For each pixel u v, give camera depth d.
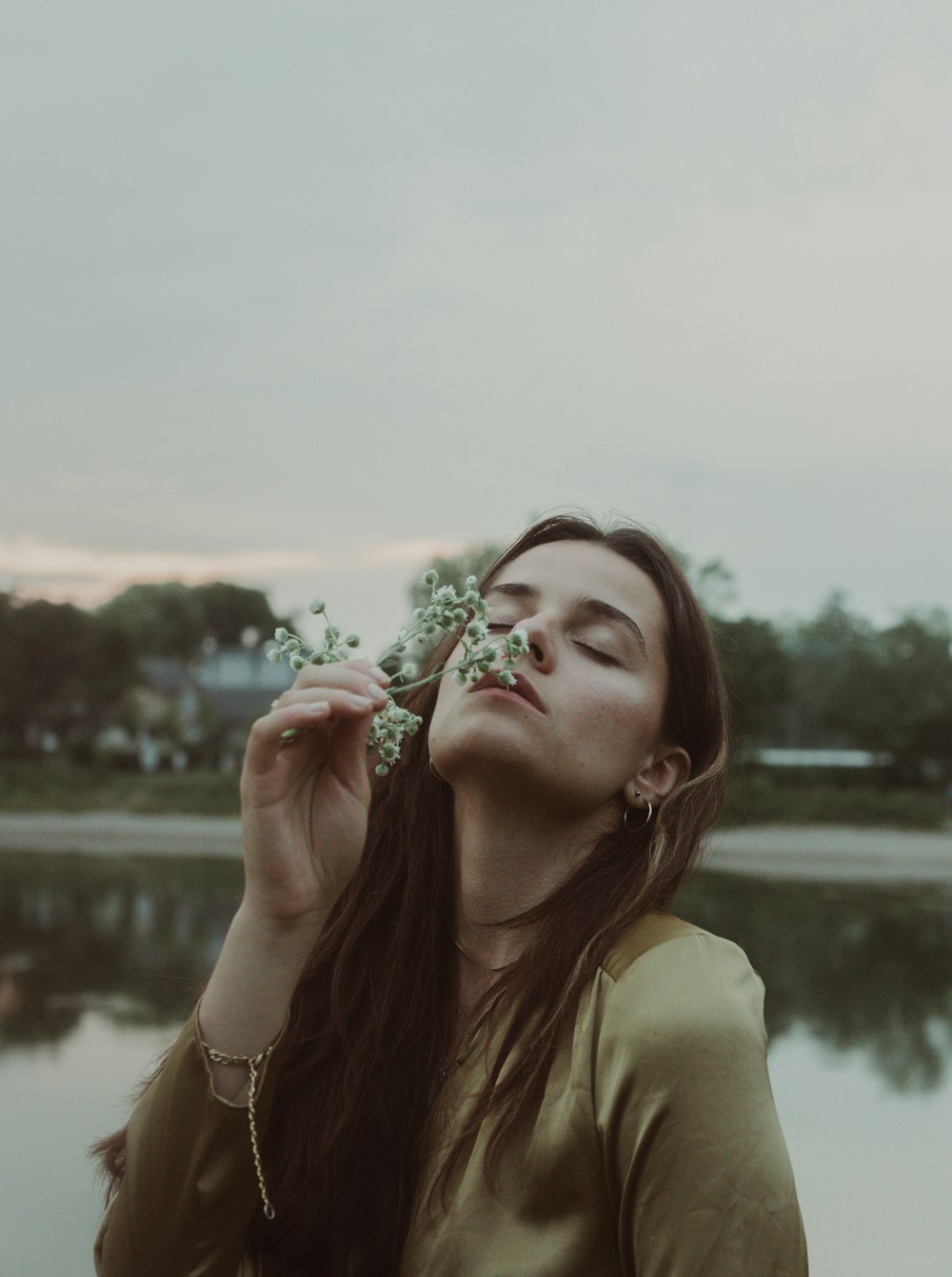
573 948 1.16
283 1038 1.10
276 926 1.11
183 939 11.91
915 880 21.97
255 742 1.08
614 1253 1.05
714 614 32.72
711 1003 1.05
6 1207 4.50
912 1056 7.35
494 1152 1.09
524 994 1.17
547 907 1.22
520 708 1.22
